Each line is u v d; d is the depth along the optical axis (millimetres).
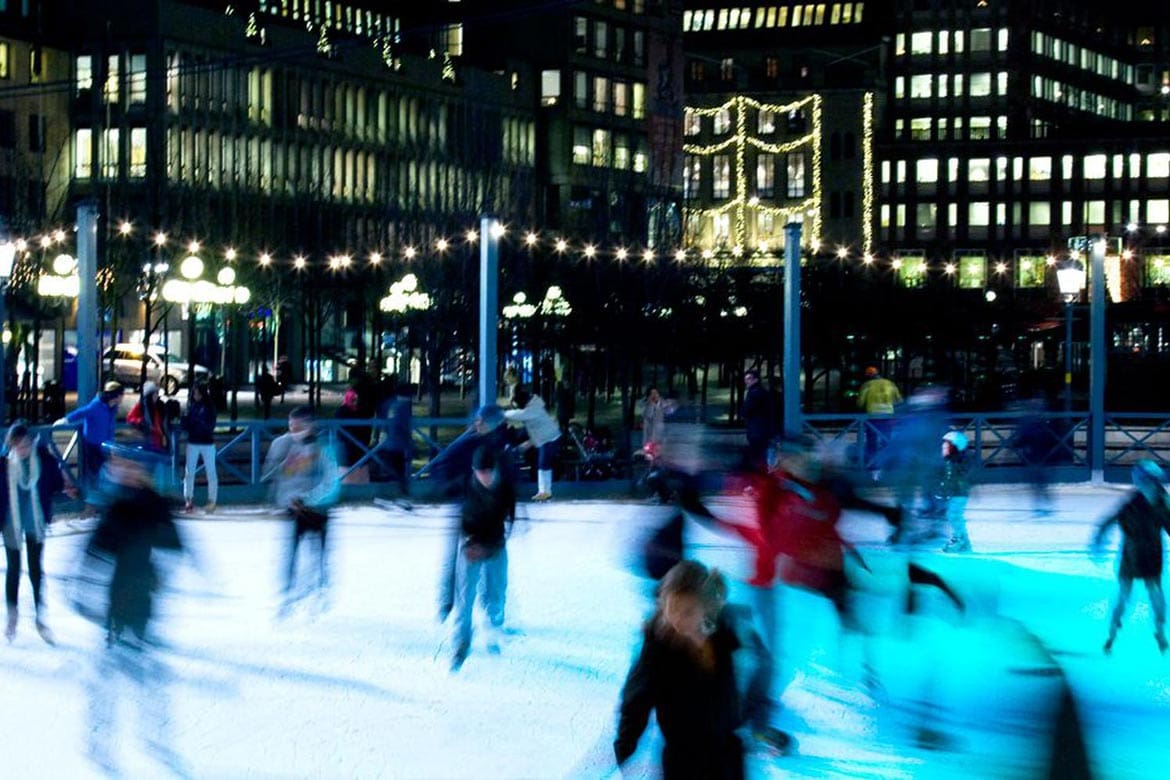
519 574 16453
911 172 118250
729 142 115750
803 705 10297
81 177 77125
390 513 22875
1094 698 10461
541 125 98688
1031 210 117438
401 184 92000
